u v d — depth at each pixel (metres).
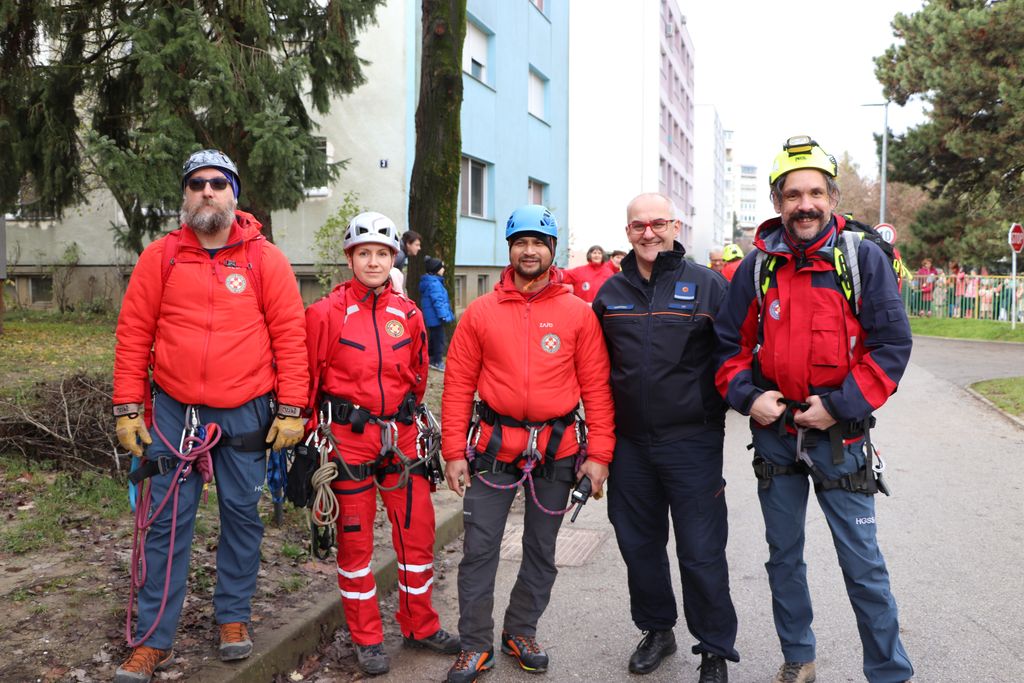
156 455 3.35
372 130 16.38
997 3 23.16
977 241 25.88
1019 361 16.66
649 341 3.51
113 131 12.57
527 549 3.75
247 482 3.45
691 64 53.50
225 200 3.32
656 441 3.54
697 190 65.31
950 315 26.66
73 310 17.89
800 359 3.17
